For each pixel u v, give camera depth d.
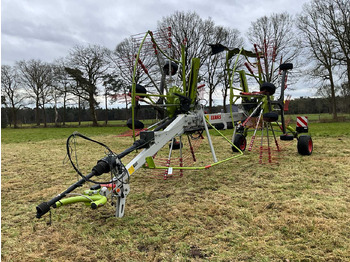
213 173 5.54
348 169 5.25
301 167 5.58
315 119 29.41
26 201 4.24
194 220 3.19
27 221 3.39
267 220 3.08
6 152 9.91
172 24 29.05
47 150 10.35
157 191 4.47
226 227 2.97
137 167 3.53
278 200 3.72
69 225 3.20
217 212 3.38
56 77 39.41
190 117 4.81
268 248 2.49
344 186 4.24
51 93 43.75
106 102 42.69
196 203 3.77
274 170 5.48
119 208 3.31
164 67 5.14
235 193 4.15
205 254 2.45
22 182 5.42
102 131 25.48
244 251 2.46
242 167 5.95
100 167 3.04
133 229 3.02
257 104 6.55
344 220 3.00
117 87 29.81
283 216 3.14
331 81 27.00
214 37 30.16
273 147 8.41
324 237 2.63
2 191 4.80
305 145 6.70
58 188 4.95
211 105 31.80
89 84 38.78
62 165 7.16
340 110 36.28
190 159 7.13
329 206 3.38
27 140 15.58
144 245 2.66
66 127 40.34
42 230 3.10
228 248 2.53
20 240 2.87
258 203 3.64
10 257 2.52
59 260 2.45
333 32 25.91
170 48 4.85
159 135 3.97
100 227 3.10
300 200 3.65
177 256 2.43
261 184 4.56
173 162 6.70
